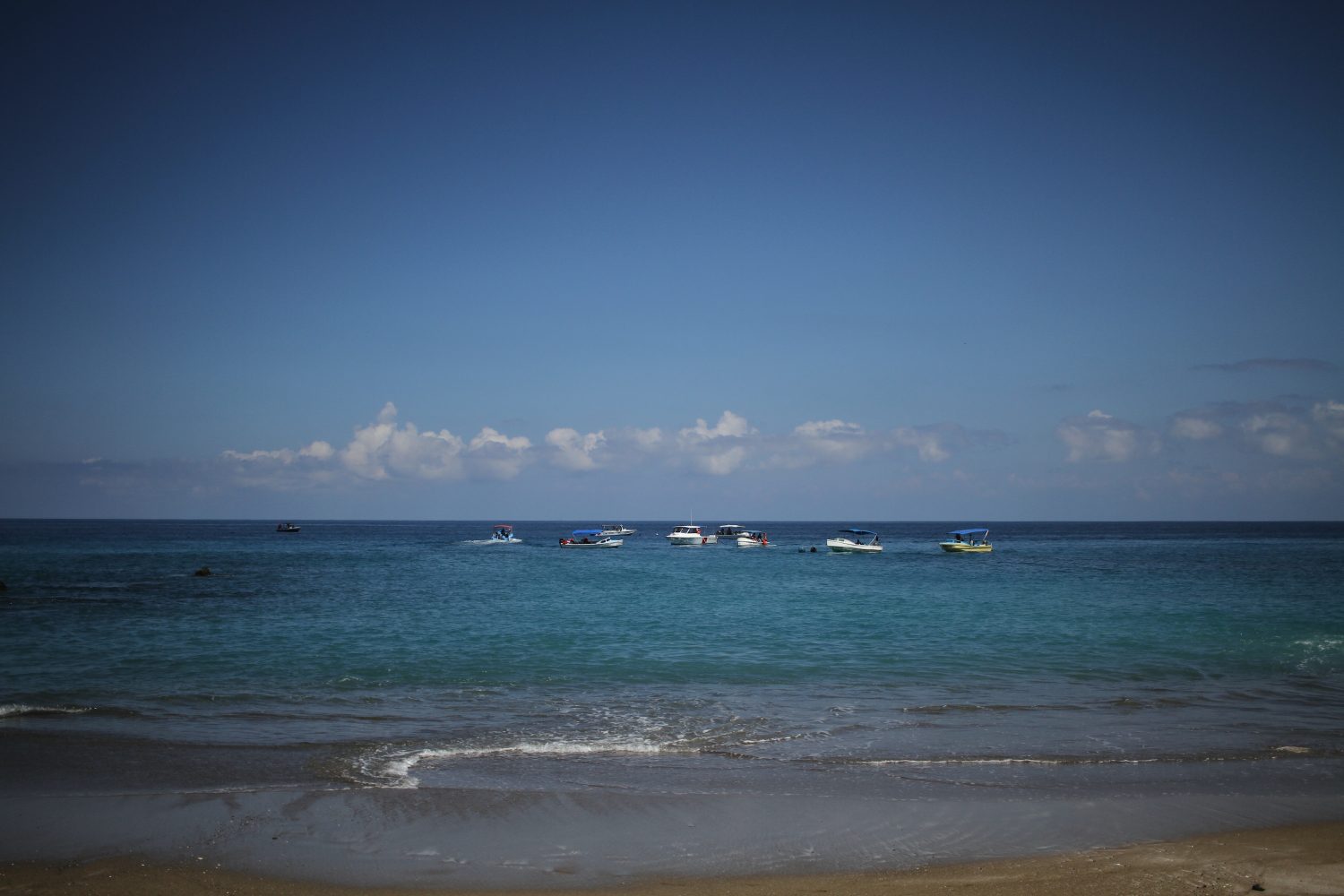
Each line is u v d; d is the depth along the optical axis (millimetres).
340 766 13906
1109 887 9188
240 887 9422
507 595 44938
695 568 72938
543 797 12375
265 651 25281
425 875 9797
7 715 17375
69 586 49562
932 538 183000
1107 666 23344
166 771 13570
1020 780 13375
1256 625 31656
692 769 13938
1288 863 9898
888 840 10844
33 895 9055
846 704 18656
